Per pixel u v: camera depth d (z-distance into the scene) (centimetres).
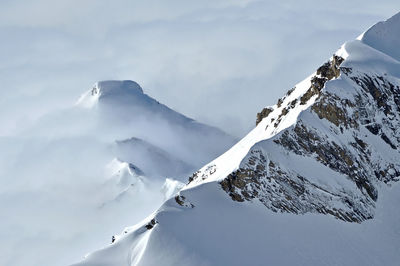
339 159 14938
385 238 14000
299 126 15012
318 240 13475
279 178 14312
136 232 13612
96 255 13312
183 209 13588
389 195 15075
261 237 13188
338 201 14400
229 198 14062
